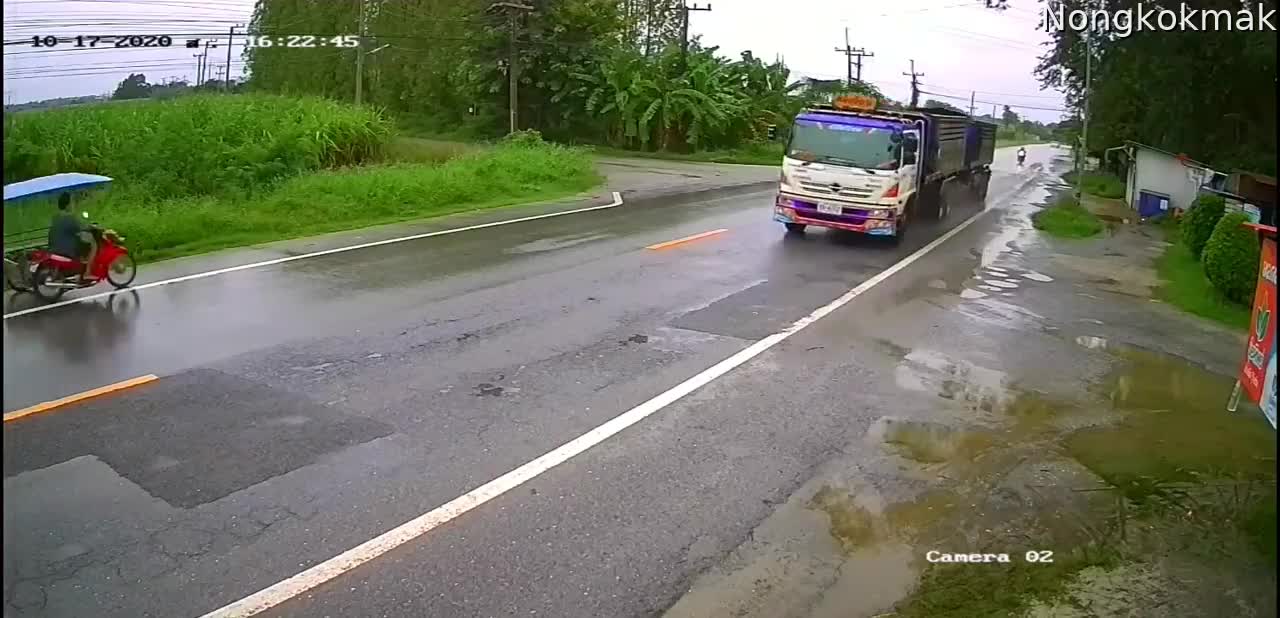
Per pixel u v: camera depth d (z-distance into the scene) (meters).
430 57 50.16
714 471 6.14
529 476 5.91
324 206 17.27
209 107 24.33
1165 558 5.07
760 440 6.72
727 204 22.61
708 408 7.35
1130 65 21.30
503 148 28.56
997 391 8.18
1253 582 4.80
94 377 7.41
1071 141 54.38
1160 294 13.45
